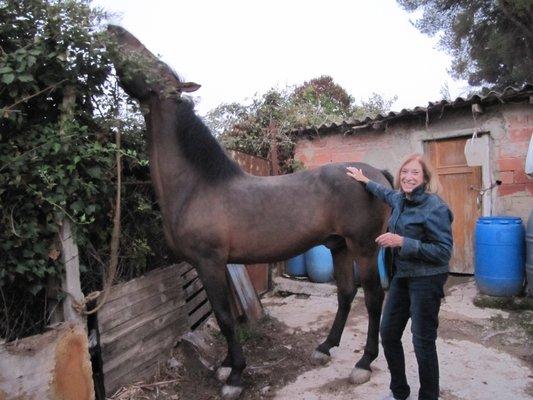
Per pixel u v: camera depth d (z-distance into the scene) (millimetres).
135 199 3039
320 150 6301
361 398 2682
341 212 2902
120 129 2727
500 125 5113
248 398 2771
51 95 2477
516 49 11539
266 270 5395
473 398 2635
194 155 2771
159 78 2629
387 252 2408
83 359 2316
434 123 5512
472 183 5406
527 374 2943
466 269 5535
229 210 2773
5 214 2150
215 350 3428
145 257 3174
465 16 11914
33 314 2473
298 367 3182
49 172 2242
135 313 2850
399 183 2305
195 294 3701
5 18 2193
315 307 4691
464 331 3795
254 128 6250
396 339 2381
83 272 2646
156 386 2832
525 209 5020
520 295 4535
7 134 2238
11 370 1994
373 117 5711
